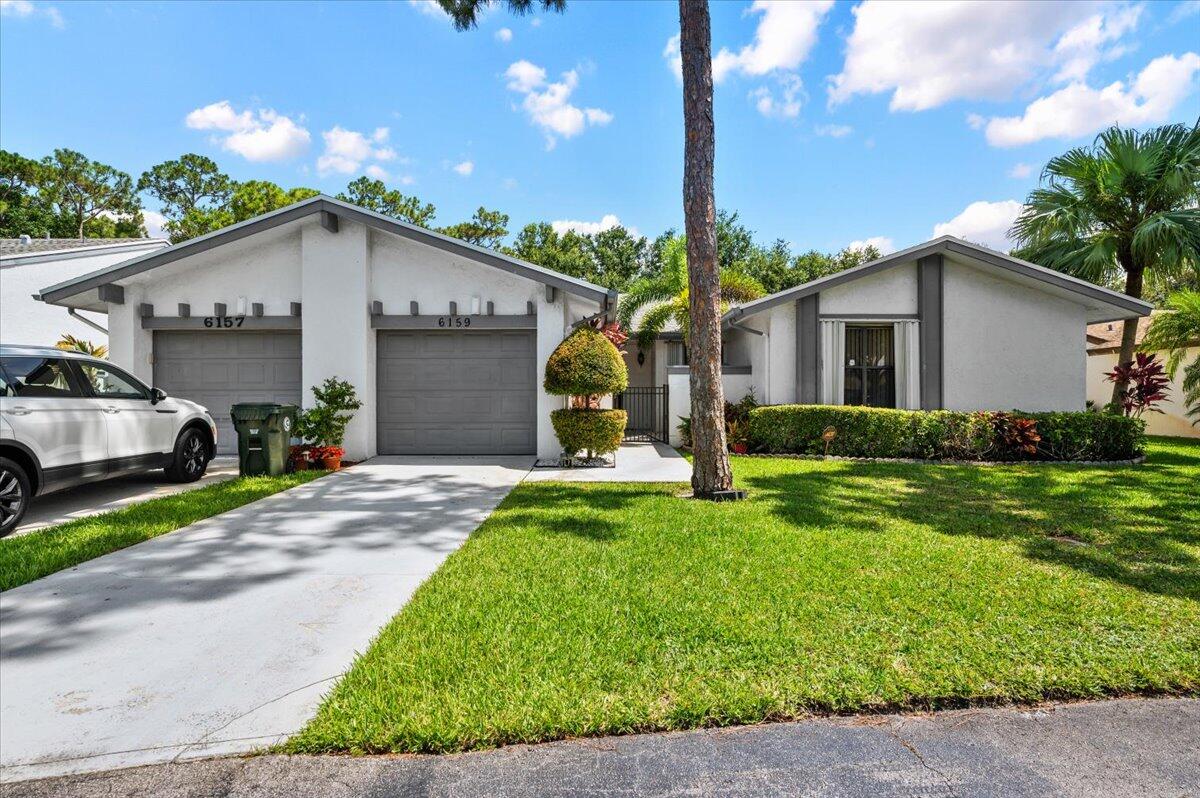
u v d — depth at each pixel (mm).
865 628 3416
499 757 2355
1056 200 14172
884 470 9500
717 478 7211
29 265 14844
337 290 10297
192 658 3143
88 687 2850
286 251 10547
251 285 10531
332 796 2133
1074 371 12156
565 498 7152
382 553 4992
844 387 12219
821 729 2551
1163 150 12773
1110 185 13336
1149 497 7215
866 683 2820
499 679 2852
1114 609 3707
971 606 3746
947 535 5457
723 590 4004
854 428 10984
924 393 12000
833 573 4344
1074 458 10672
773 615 3596
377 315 10500
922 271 12031
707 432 7242
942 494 7469
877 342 12344
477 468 9578
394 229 9891
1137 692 2844
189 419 8242
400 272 10594
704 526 5723
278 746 2412
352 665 3039
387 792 2154
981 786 2201
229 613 3725
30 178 34625
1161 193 13039
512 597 3895
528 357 10891
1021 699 2764
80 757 2336
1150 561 4723
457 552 4922
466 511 6531
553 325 10398
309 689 2842
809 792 2166
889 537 5363
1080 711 2695
